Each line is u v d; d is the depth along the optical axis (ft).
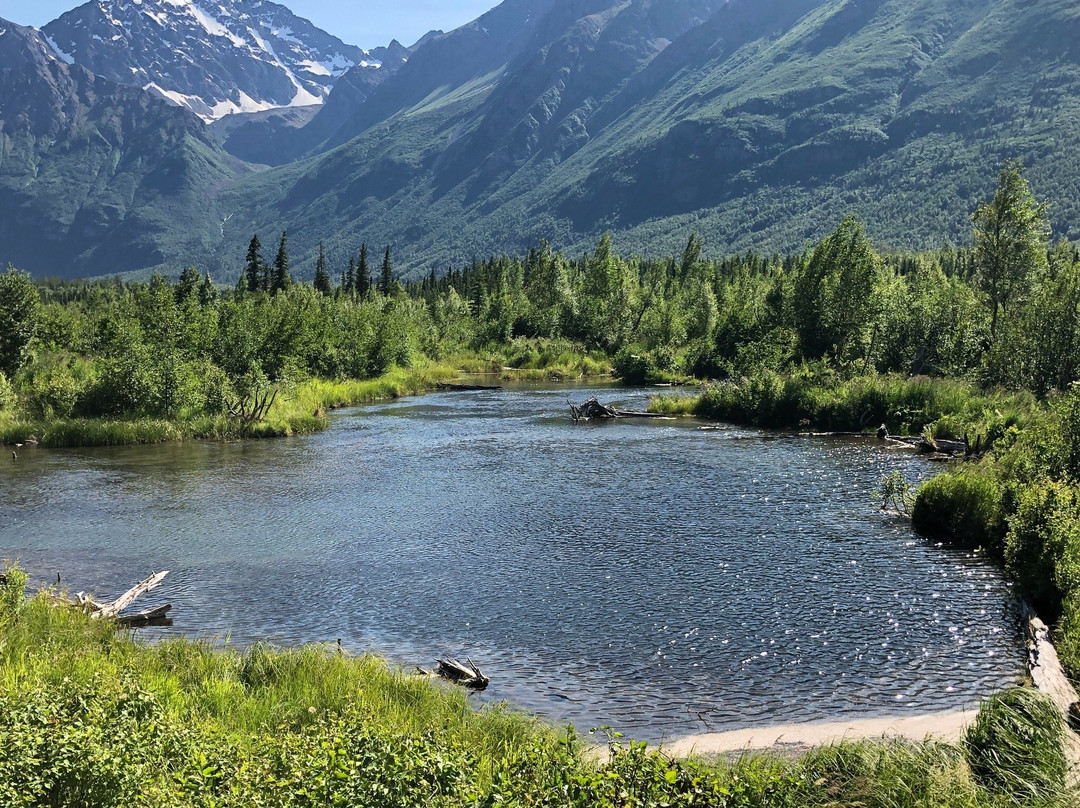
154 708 28.14
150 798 21.88
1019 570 51.34
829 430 126.41
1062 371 121.49
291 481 89.45
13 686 29.68
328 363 197.16
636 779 24.16
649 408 158.71
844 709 36.32
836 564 57.31
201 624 47.21
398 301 321.32
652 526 67.97
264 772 23.43
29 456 106.42
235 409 133.90
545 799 22.57
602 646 43.65
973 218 150.61
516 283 464.65
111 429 117.50
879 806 25.52
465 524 69.67
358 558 60.23
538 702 37.24
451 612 48.93
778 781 25.72
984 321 151.53
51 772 22.38
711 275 411.34
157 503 78.79
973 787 26.25
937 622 46.50
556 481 87.61
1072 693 35.19
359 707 32.14
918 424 119.55
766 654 42.42
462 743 29.73
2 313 162.09
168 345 139.03
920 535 64.80
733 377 156.35
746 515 71.31
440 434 126.62
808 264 182.09
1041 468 64.18
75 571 57.57
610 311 306.14
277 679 36.45
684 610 48.73
